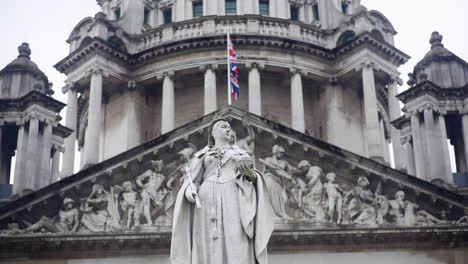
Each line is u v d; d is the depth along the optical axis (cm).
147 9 7956
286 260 4141
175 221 900
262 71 6950
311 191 4312
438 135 5388
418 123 5472
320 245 4178
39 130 5394
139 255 4141
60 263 4119
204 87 6925
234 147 981
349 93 7088
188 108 7125
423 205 4366
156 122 7100
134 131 6844
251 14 7138
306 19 7856
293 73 6862
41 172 5281
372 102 6500
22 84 5744
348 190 4381
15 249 4125
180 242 898
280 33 7088
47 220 4216
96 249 4147
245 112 4406
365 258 4184
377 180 4400
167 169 4369
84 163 6347
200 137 4412
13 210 4191
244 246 898
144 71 6988
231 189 923
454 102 5531
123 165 4331
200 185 945
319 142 4384
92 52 6725
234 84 5812
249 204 916
